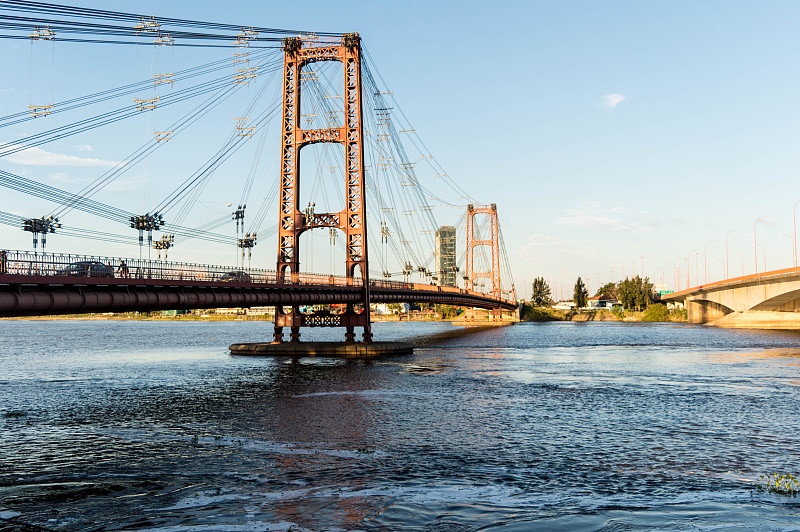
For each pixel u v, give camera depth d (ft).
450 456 100.99
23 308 118.93
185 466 94.63
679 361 266.77
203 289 182.50
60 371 238.07
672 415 137.90
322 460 98.17
